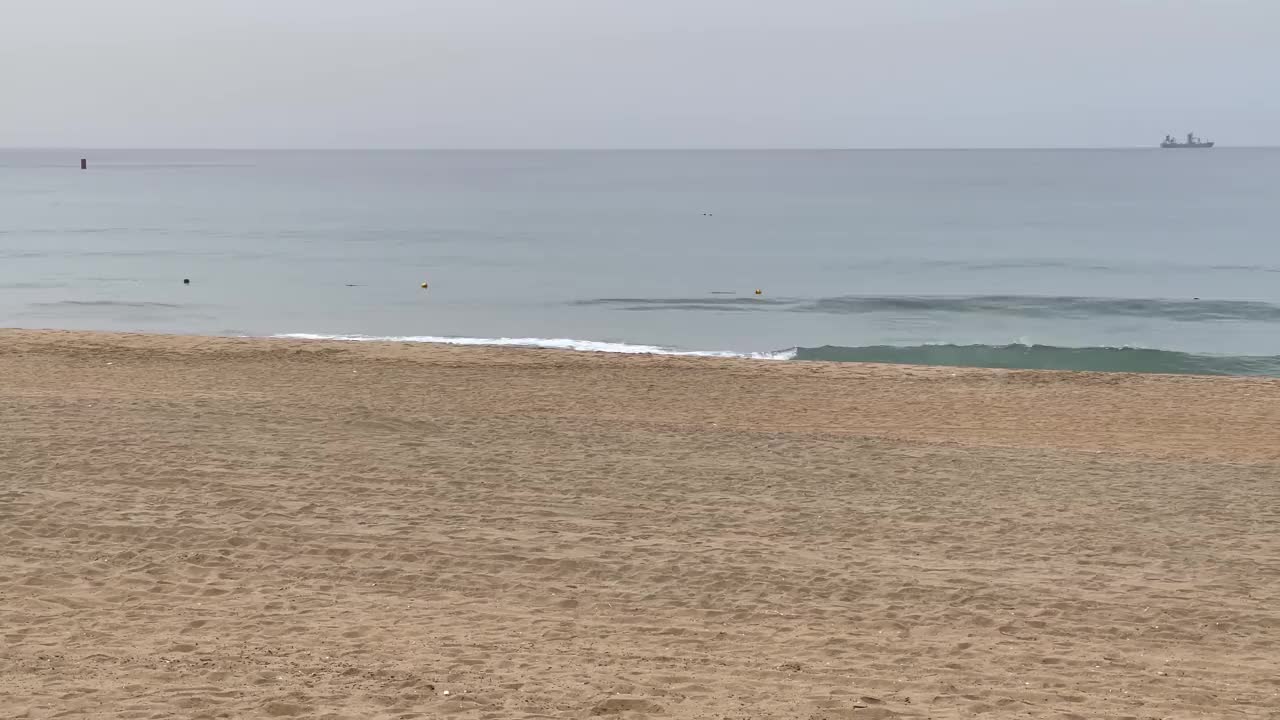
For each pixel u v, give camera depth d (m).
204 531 9.20
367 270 48.19
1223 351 30.38
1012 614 7.73
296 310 36.41
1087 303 38.84
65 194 123.88
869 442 13.96
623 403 17.42
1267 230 72.00
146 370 19.59
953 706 5.76
